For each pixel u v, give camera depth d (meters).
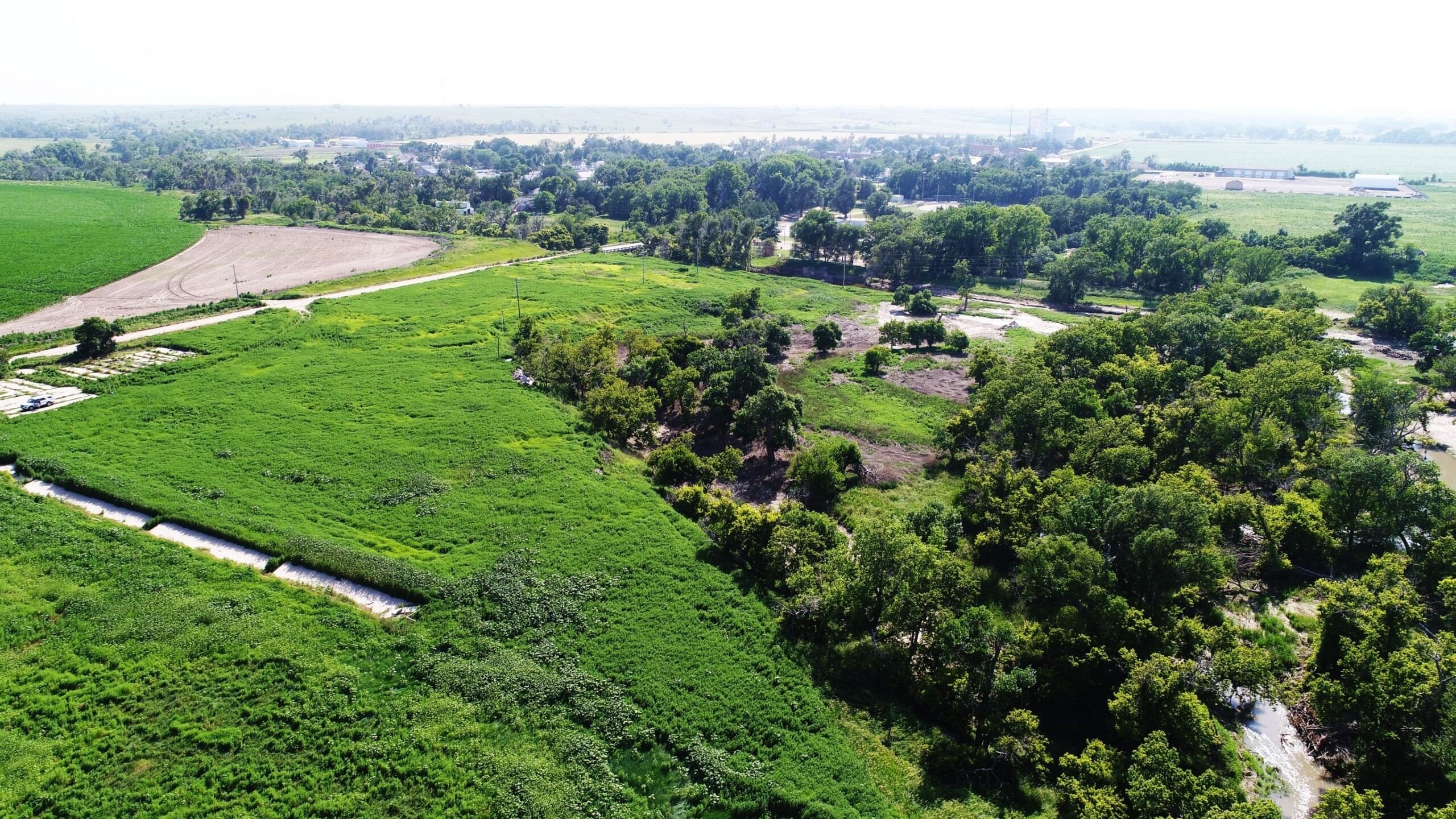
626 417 84.75
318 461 72.69
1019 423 77.88
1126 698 44.84
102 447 72.69
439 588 55.06
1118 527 54.75
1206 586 53.22
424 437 78.50
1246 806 35.84
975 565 63.06
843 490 76.75
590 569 58.28
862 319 145.00
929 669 50.62
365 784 40.31
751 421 82.75
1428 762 41.03
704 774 42.66
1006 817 40.97
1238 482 75.19
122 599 51.66
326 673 47.00
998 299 167.25
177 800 38.50
